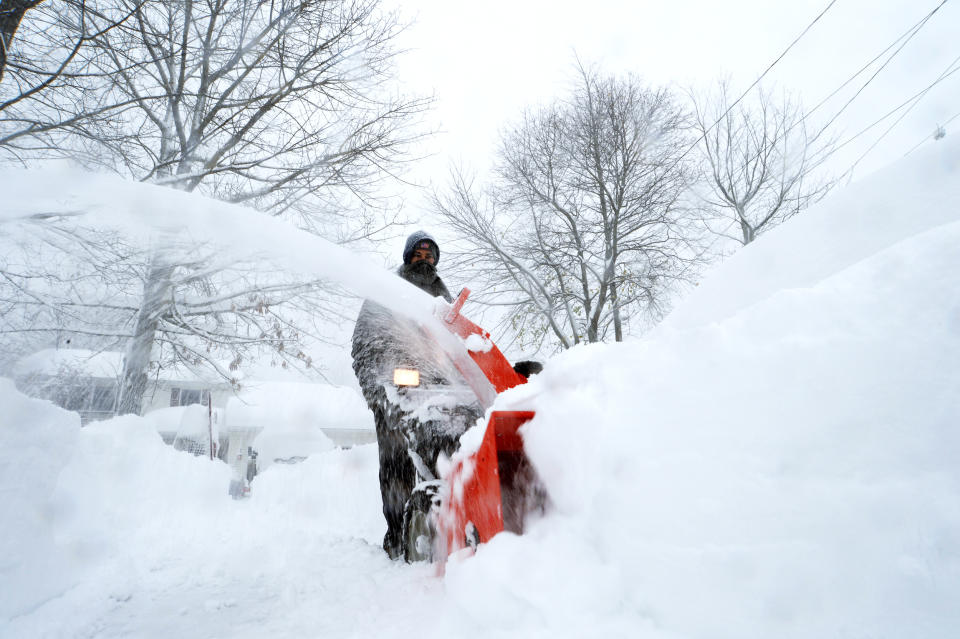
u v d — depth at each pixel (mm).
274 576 2273
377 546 2807
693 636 887
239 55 8641
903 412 863
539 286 13281
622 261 13703
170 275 8422
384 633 1445
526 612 1083
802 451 927
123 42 7383
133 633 1675
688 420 1118
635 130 13641
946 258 998
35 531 1992
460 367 2287
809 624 785
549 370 1625
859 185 1761
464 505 1738
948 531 728
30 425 2021
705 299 1907
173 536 3287
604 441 1256
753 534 903
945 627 674
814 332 1059
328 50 9188
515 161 13945
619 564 1056
